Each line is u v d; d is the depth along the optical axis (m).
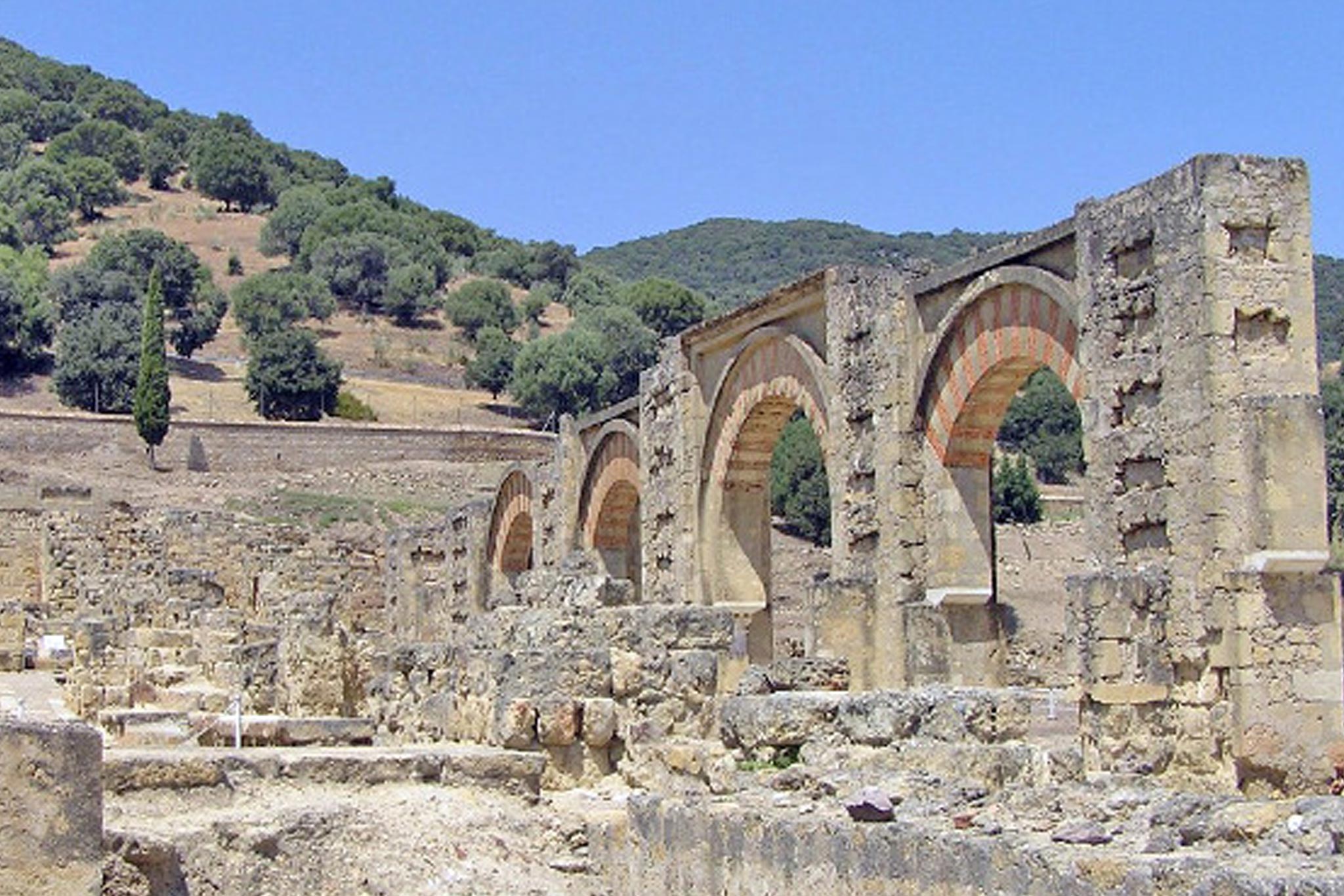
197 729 26.16
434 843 18.05
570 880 18.28
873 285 40.06
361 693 34.38
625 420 55.50
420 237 194.50
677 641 21.56
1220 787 29.75
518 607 23.16
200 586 56.25
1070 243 34.28
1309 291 30.80
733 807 16.72
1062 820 14.59
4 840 13.75
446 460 125.50
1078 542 76.06
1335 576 30.09
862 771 17.52
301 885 17.22
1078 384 33.69
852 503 40.59
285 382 135.38
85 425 120.06
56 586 65.75
